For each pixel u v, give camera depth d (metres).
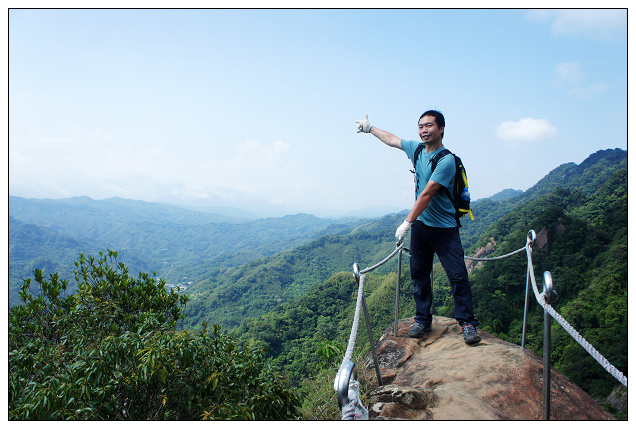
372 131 3.86
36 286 3.92
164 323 4.00
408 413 2.20
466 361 2.83
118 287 4.26
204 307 145.62
